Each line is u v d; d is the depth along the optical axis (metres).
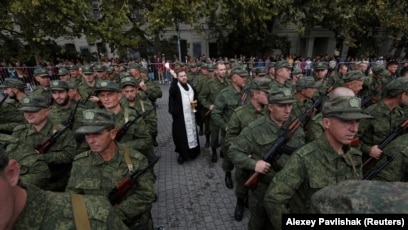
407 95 3.03
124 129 3.47
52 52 17.61
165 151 6.60
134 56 21.20
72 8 12.89
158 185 5.02
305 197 2.05
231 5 15.64
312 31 22.23
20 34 15.93
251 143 2.94
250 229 3.05
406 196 0.74
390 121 3.18
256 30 19.11
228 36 21.11
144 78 7.14
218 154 6.29
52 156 3.22
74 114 4.30
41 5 12.34
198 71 9.59
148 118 4.45
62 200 1.28
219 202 4.43
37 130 3.36
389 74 6.86
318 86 5.88
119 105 3.66
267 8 16.31
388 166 2.42
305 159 2.00
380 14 16.39
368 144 3.34
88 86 6.89
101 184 2.35
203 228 3.82
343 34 17.23
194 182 5.09
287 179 2.02
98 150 2.29
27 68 14.54
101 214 1.31
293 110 4.27
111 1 14.70
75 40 21.14
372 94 5.90
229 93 4.87
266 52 21.47
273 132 2.91
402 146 2.36
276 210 2.01
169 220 4.02
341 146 2.03
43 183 2.69
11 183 1.02
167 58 20.83
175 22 14.87
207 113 5.81
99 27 14.09
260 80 3.52
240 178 3.63
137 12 17.84
